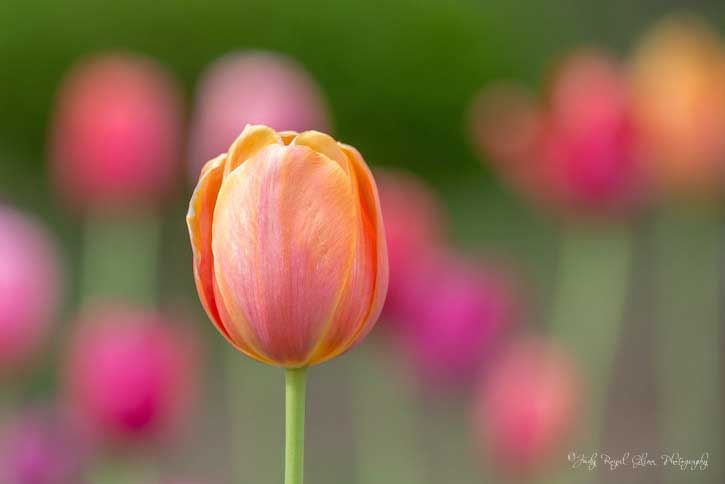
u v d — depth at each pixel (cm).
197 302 399
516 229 481
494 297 196
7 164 484
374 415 244
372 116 487
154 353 189
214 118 198
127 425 189
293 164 140
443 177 499
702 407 280
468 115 490
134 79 209
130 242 245
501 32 585
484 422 198
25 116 479
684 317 336
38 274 191
